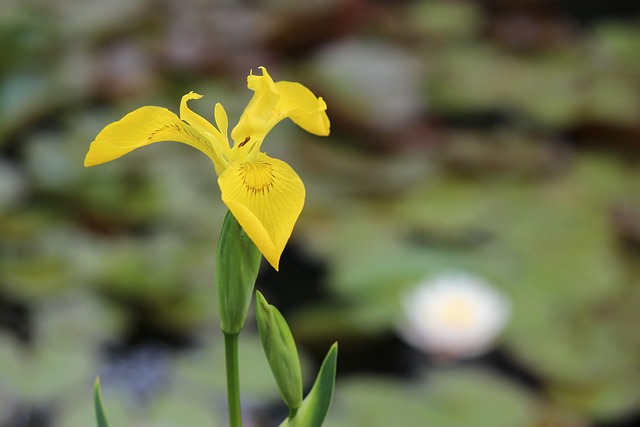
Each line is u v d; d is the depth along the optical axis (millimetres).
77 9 3115
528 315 2047
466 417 1749
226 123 1147
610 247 2375
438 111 3238
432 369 1901
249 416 1808
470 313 1891
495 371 2039
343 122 2797
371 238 2348
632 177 2801
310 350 2062
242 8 3385
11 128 2646
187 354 1902
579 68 3516
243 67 2961
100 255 2156
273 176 1109
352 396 1788
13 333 2053
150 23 3156
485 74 3381
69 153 2426
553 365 1919
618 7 4461
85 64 2842
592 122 2953
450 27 3773
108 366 1943
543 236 2404
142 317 2082
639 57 3668
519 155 2785
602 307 2107
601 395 1848
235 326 1128
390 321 2006
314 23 3150
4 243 2199
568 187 2695
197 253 2207
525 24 3824
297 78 2918
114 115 2652
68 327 1947
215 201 2439
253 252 1126
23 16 2902
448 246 2391
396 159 2764
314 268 2365
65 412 1704
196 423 1679
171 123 1125
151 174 2422
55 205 2363
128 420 1675
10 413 1705
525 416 1764
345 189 2572
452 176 2699
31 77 2770
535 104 3141
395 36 3570
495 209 2541
